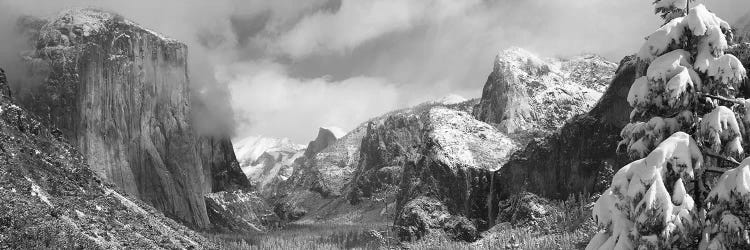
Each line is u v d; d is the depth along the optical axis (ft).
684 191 84.17
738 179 83.05
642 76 92.07
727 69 85.61
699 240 88.99
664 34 89.66
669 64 87.81
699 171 87.45
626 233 86.74
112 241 493.77
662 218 83.30
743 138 89.56
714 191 85.81
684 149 84.69
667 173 85.71
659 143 89.61
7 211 406.82
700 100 91.91
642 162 86.33
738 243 83.51
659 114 92.07
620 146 95.14
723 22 89.25
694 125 90.58
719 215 86.33
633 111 93.91
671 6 92.79
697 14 86.74
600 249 88.84
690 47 90.79
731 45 91.71
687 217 83.35
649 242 83.56
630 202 85.87
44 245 390.01
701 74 89.81
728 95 93.09
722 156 89.66
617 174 88.48
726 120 85.61
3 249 364.17
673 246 85.25
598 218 91.50
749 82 92.17
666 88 86.43
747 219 84.94
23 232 392.68
